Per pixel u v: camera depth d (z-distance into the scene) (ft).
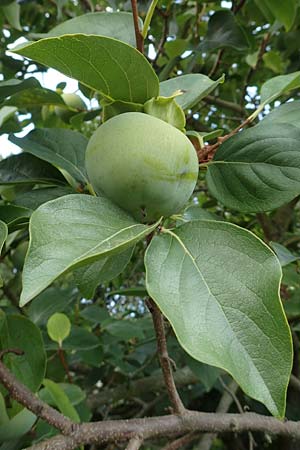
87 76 0.91
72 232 0.78
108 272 1.12
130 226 0.84
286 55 2.71
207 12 2.78
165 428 1.00
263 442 2.59
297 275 1.67
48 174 1.32
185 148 0.90
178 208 0.93
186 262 0.82
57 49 0.86
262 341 0.74
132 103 0.94
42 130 1.33
